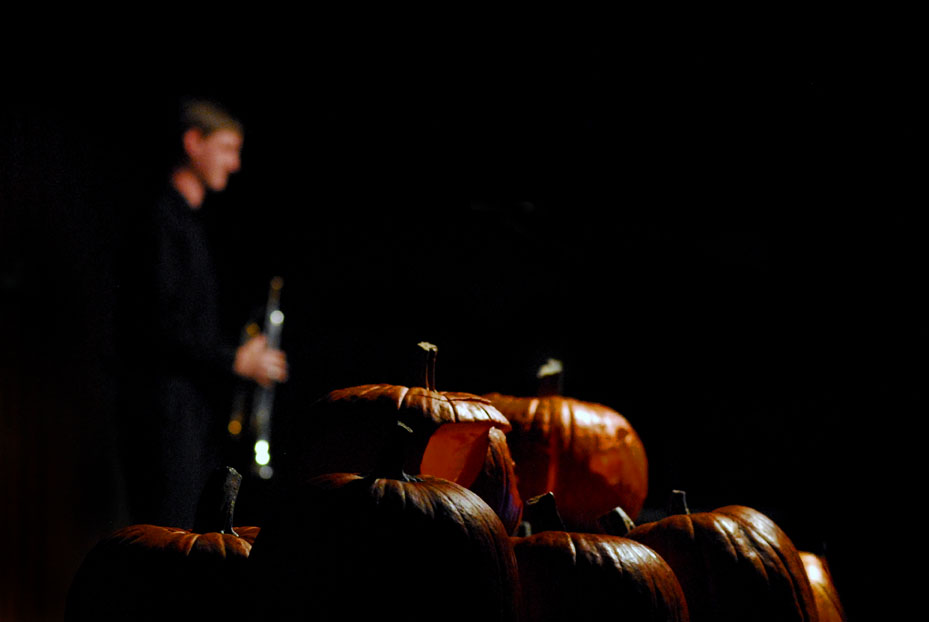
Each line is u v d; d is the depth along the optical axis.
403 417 1.64
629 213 4.30
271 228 5.25
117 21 4.08
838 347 3.35
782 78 3.30
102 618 1.30
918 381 3.10
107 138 4.08
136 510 2.50
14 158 3.83
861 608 2.67
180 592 1.31
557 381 2.37
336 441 1.66
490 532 1.32
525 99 4.23
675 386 4.10
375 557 1.22
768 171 3.60
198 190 2.85
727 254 3.88
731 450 3.81
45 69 4.05
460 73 4.23
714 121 3.69
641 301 4.27
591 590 1.42
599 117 4.08
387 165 4.80
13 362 3.45
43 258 3.71
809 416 3.43
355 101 4.50
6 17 3.95
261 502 2.31
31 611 3.35
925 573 2.69
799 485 3.35
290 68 4.40
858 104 3.12
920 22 2.86
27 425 3.43
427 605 1.21
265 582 1.23
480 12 3.91
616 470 2.25
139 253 2.59
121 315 2.58
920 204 3.13
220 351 2.66
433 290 4.84
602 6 3.59
